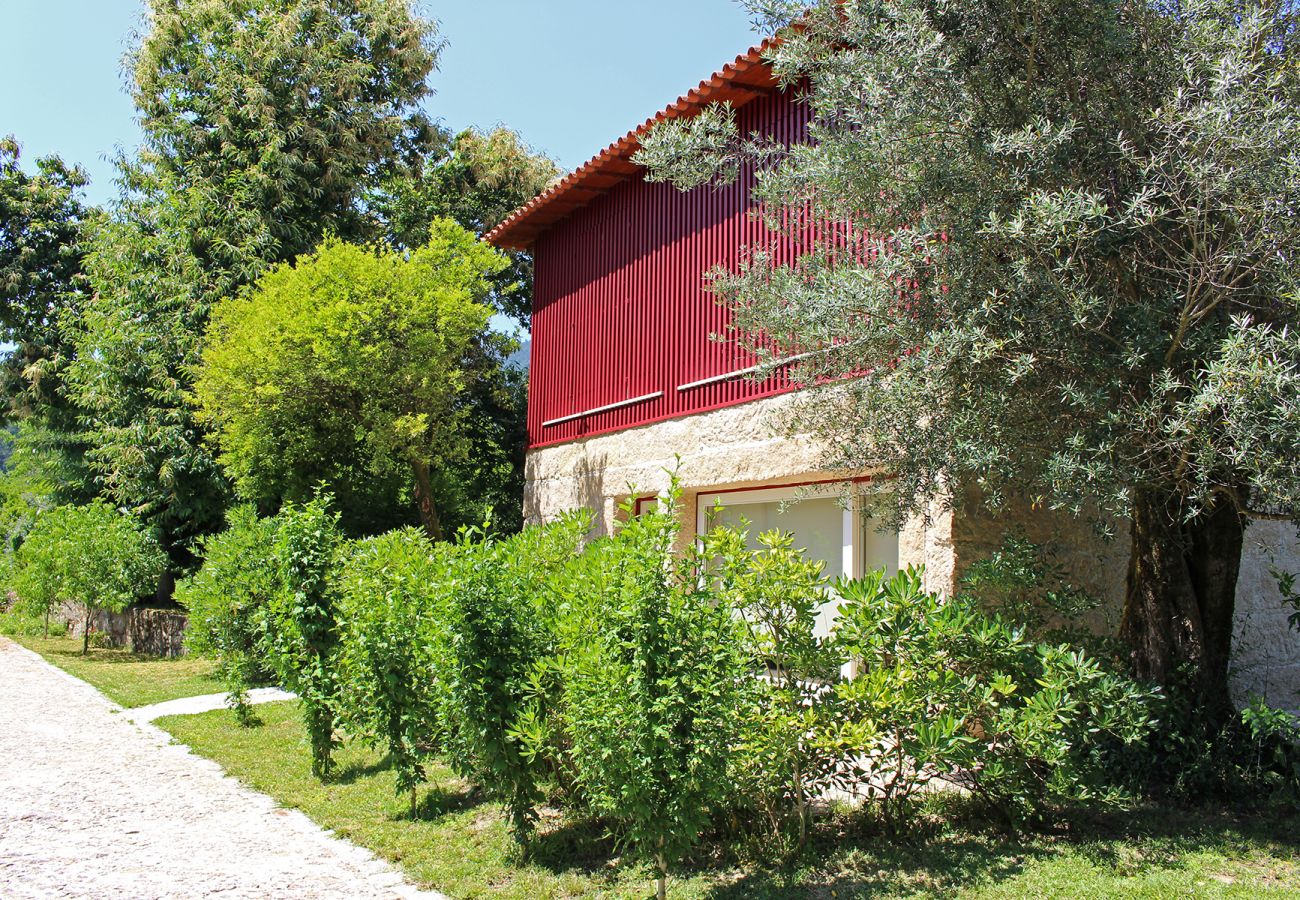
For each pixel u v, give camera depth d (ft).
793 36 20.74
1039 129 17.30
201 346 57.72
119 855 19.02
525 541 22.50
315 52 67.82
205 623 35.01
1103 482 15.88
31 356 82.89
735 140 26.99
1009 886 15.08
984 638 17.79
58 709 38.73
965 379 17.42
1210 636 20.80
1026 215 16.43
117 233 66.44
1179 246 16.61
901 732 17.15
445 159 78.43
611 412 41.57
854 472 20.53
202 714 36.47
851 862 16.55
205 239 62.69
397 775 22.75
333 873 17.95
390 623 21.68
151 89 67.00
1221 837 17.13
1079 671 16.89
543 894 16.33
